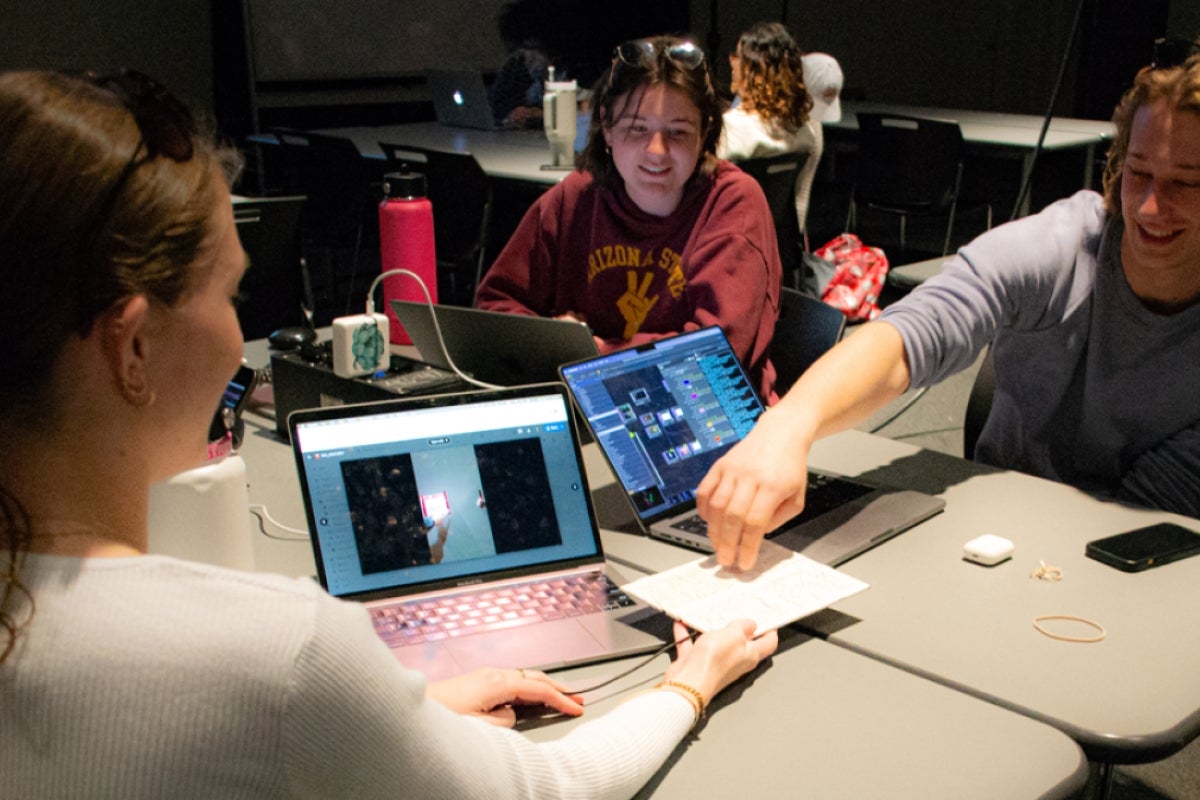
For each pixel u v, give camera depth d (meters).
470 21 7.97
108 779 0.59
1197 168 1.46
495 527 1.29
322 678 0.62
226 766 0.60
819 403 1.44
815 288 4.61
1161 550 1.36
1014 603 1.26
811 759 0.98
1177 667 1.12
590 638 1.17
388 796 0.66
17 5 6.41
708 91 2.10
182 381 0.65
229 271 0.67
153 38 6.94
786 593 1.21
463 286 5.02
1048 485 1.63
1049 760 0.97
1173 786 2.08
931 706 1.06
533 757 0.81
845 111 6.39
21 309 0.57
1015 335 1.78
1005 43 9.23
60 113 0.58
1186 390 1.64
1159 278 1.59
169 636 0.60
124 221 0.59
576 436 1.36
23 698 0.59
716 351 1.65
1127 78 8.19
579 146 4.53
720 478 1.30
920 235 6.89
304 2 7.16
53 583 0.60
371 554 1.23
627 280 2.24
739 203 2.16
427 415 1.30
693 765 0.97
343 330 1.72
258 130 7.12
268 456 1.76
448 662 1.12
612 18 8.68
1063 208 1.75
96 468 0.63
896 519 1.46
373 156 4.76
